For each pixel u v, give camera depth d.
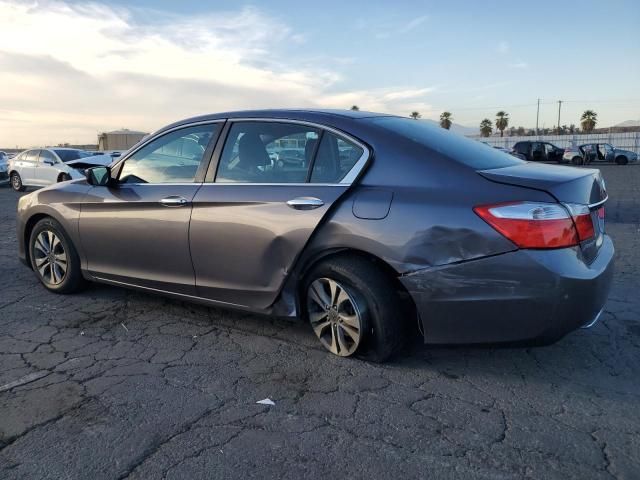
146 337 4.03
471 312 3.06
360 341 3.44
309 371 3.46
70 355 3.70
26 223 5.15
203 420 2.87
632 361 3.62
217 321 4.36
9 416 2.89
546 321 2.92
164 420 2.87
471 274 3.01
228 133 3.99
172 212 4.02
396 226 3.17
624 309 4.65
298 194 3.51
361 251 3.36
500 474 2.43
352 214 3.31
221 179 3.91
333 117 3.67
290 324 4.29
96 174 4.43
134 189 4.32
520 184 3.01
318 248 3.45
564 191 3.00
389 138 3.42
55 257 4.96
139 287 4.42
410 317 3.55
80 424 2.82
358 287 3.37
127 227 4.29
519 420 2.89
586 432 2.78
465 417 2.92
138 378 3.36
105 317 4.45
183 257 4.02
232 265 3.78
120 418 2.88
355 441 2.69
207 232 3.84
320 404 3.05
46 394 3.13
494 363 3.59
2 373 3.41
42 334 4.07
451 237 3.04
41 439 2.68
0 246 7.57
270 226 3.56
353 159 3.46
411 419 2.89
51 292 5.09
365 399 3.11
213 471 2.45
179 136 4.24
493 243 2.95
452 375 3.41
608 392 3.20
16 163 18.73
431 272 3.10
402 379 3.35
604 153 36.72
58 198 4.81
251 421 2.87
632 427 2.83
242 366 3.54
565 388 3.25
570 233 2.94
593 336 4.05
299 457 2.55
